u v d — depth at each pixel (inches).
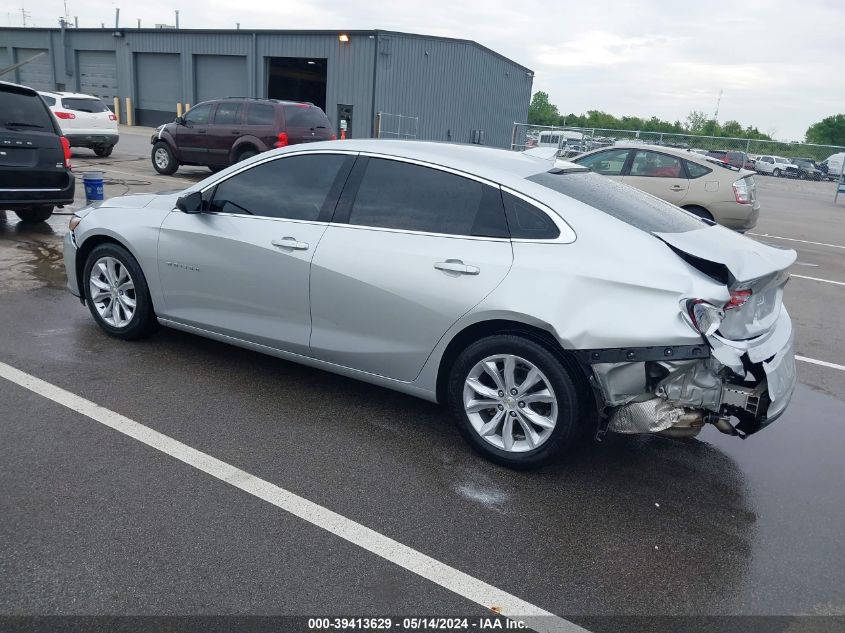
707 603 108.2
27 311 225.3
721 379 128.9
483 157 156.3
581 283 131.2
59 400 162.1
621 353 126.8
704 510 135.2
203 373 184.1
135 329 197.5
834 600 110.7
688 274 127.6
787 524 132.2
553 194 142.1
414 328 148.9
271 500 127.6
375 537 118.9
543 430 139.9
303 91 1259.2
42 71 1478.8
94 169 638.5
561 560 116.3
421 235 149.1
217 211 178.4
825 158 1171.9
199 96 1294.3
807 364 229.5
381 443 152.9
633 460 154.2
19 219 382.9
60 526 115.6
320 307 160.9
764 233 547.2
